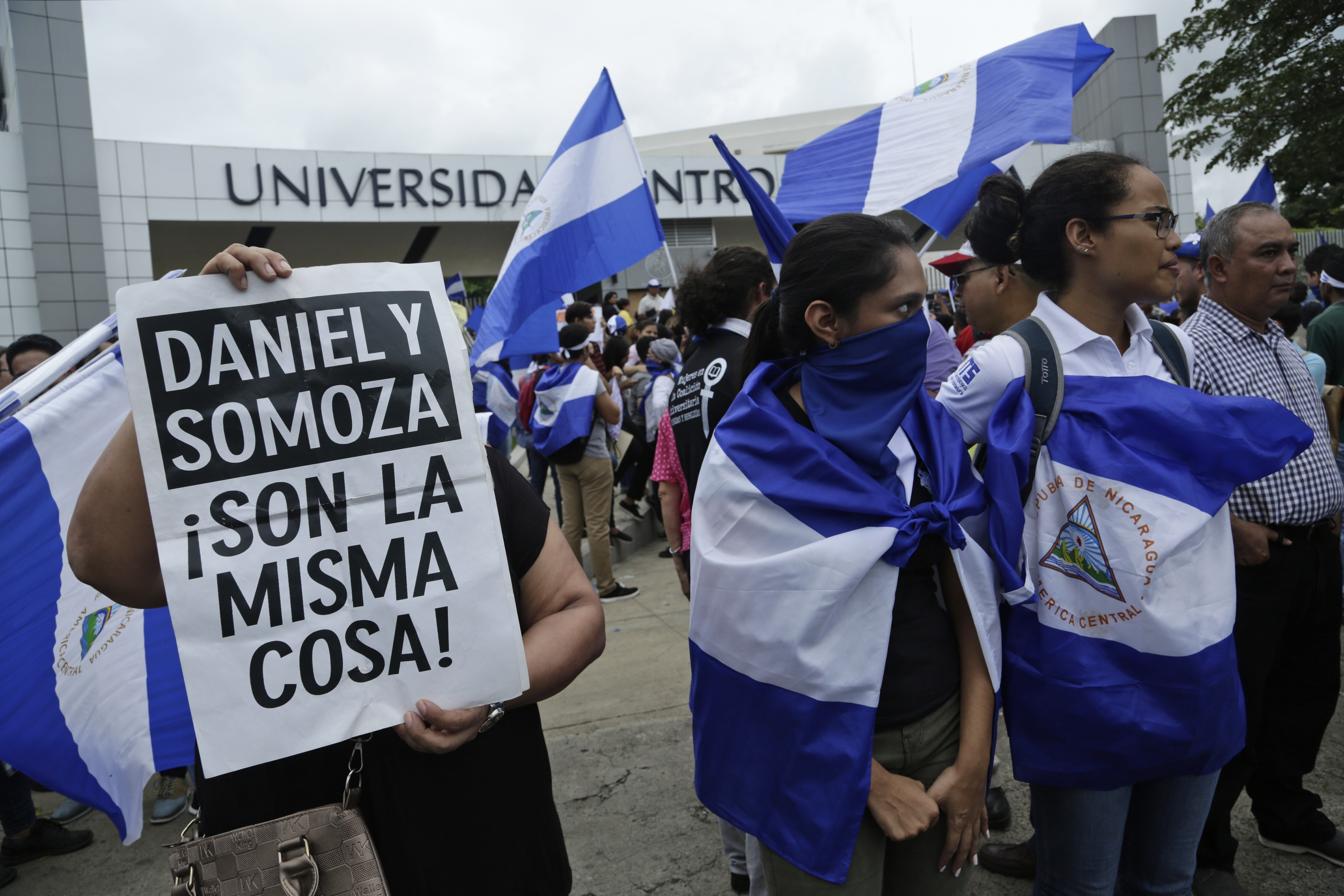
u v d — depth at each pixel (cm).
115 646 220
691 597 169
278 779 130
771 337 175
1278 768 251
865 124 341
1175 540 157
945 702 156
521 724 143
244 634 121
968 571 154
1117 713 159
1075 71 306
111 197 2041
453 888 134
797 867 149
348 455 127
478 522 130
